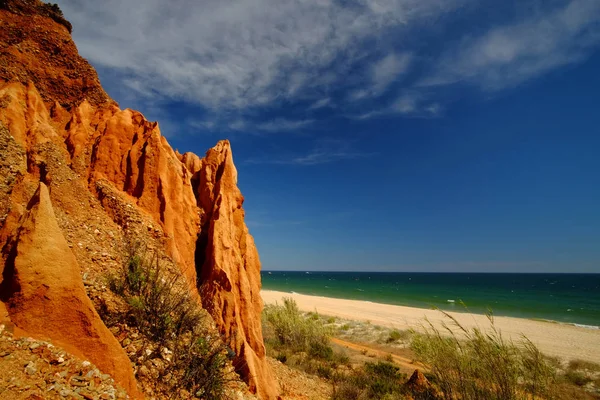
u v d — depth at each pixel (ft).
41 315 11.83
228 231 30.01
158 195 25.90
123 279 18.10
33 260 12.17
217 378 18.44
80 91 30.25
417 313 138.51
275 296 192.44
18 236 12.48
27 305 11.67
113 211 23.02
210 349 19.11
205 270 27.50
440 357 25.14
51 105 28.30
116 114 28.30
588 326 122.42
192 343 17.87
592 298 259.60
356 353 68.49
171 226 25.44
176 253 24.61
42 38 28.81
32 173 19.86
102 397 11.28
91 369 11.84
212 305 25.35
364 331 92.07
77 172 23.63
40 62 28.43
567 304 212.84
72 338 12.25
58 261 12.75
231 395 19.93
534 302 222.07
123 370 13.07
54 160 21.29
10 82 24.79
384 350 74.90
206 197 32.30
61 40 29.84
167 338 17.48
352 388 38.45
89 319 12.80
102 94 31.37
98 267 18.03
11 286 11.74
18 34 27.73
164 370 15.93
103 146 25.86
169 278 21.44
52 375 10.66
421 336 31.83
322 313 126.31
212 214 30.40
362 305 164.25
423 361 28.53
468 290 336.29
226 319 25.32
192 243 28.53
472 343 23.85
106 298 16.44
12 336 10.91
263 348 28.58
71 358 11.62
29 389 9.71
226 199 32.35
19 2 28.22
